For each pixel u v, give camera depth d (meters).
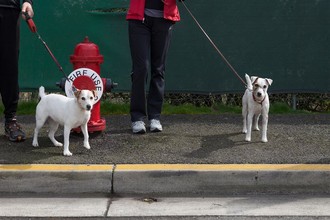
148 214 4.64
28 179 5.16
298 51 7.76
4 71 6.12
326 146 6.08
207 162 5.43
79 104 5.62
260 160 5.51
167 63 7.73
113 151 5.84
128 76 7.70
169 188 5.18
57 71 7.70
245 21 7.69
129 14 6.36
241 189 5.18
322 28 7.73
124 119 7.44
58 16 7.62
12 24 6.05
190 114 7.77
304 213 4.66
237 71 7.77
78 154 5.72
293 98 8.06
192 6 7.65
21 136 6.17
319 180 5.19
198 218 4.57
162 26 6.41
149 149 5.91
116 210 4.73
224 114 7.78
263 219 4.55
